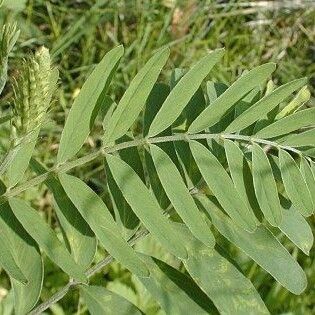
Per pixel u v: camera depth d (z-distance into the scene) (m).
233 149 0.15
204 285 0.15
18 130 0.13
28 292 0.15
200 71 0.15
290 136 0.15
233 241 0.15
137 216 0.14
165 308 0.15
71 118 0.14
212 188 0.15
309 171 0.15
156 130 0.15
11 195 0.14
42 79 0.12
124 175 0.14
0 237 0.13
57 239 0.14
